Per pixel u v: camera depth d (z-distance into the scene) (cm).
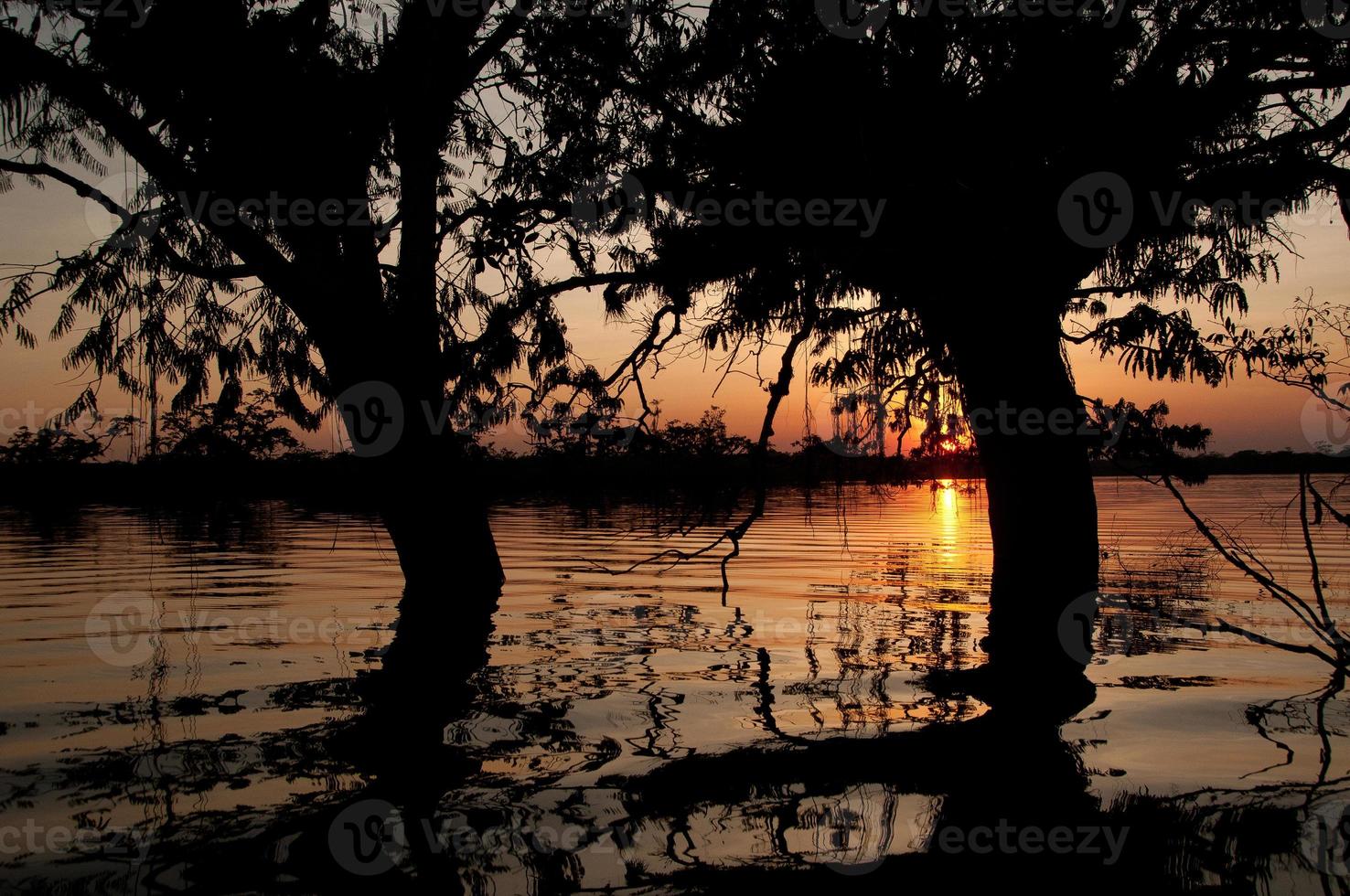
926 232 765
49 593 1198
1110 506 2992
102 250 970
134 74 862
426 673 773
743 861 425
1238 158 784
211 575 1366
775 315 895
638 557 1630
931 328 853
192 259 1059
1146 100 734
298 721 639
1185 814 478
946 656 848
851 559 1656
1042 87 730
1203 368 775
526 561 1555
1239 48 744
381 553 1680
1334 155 800
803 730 620
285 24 916
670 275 860
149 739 597
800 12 757
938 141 738
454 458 1066
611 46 863
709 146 846
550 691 720
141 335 1010
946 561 1614
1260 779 528
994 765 548
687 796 500
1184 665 818
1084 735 607
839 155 766
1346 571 1377
